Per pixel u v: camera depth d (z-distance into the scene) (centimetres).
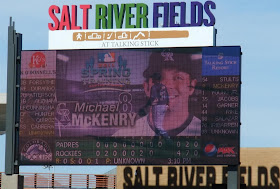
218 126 5172
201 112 5194
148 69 5266
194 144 5188
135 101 5262
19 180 5759
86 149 5272
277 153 6003
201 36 5528
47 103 5316
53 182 6212
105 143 5262
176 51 5247
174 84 5231
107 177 6212
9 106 5344
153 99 5247
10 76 5359
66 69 5322
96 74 5303
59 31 5631
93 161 5259
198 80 5206
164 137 5216
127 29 5578
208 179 6016
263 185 6006
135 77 5272
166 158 5203
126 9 5622
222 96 5178
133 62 5281
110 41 5588
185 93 5216
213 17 5547
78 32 5616
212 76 5197
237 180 5159
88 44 5600
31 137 5312
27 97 5328
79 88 5309
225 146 5153
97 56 5316
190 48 5231
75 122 5291
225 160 5150
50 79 5325
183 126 5203
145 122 5241
